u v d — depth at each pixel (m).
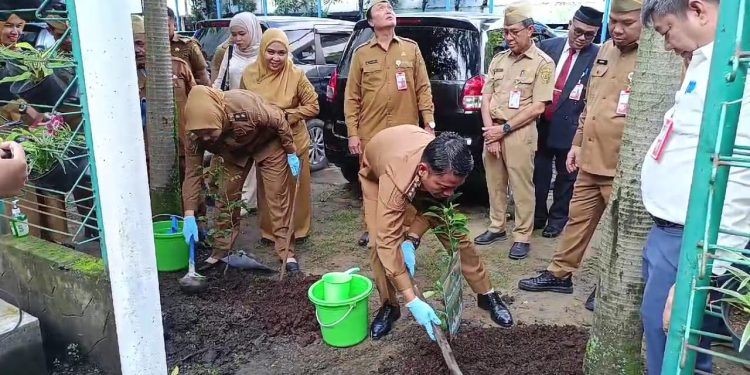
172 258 3.96
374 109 4.41
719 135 1.14
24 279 3.06
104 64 2.06
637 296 2.28
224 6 14.81
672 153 1.79
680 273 1.26
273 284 3.80
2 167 1.61
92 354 2.87
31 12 2.73
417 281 3.96
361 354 3.02
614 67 3.27
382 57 4.35
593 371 2.47
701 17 1.62
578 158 3.57
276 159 3.95
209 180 4.02
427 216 2.97
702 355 2.00
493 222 4.69
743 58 1.08
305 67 6.96
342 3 14.55
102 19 2.02
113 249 2.25
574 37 4.48
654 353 2.01
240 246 4.64
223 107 3.54
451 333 2.78
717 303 1.55
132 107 2.15
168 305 3.45
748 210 1.65
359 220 5.30
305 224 4.66
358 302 3.03
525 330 3.12
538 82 4.18
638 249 2.22
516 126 4.20
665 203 1.83
